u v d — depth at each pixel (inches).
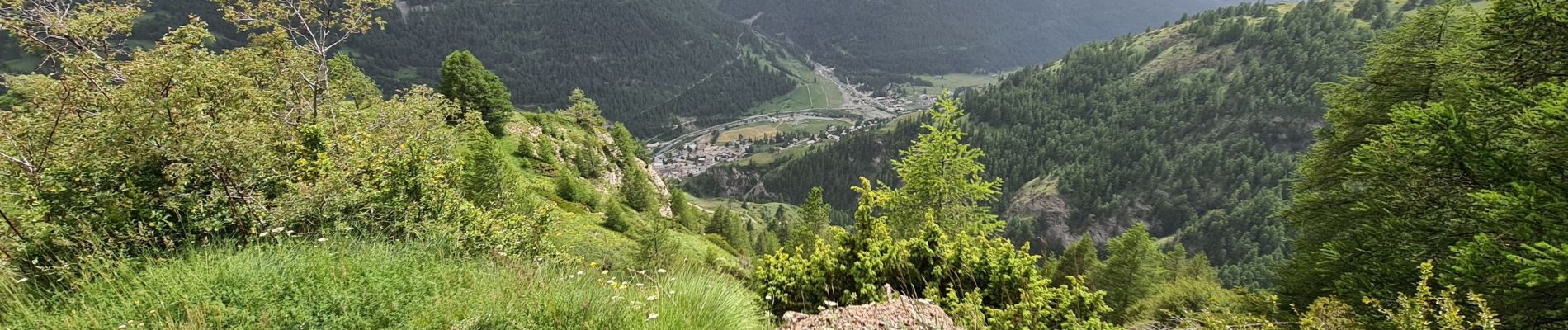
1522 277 209.2
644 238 815.1
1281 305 425.7
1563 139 256.4
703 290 214.2
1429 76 492.4
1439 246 323.3
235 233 220.5
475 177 892.6
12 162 271.3
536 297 167.5
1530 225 236.5
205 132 247.6
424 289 165.0
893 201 551.2
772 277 304.0
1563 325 246.1
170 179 219.6
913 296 285.1
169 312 134.8
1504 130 303.7
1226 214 5383.9
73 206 199.9
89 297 151.1
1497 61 374.9
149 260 174.9
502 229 355.6
